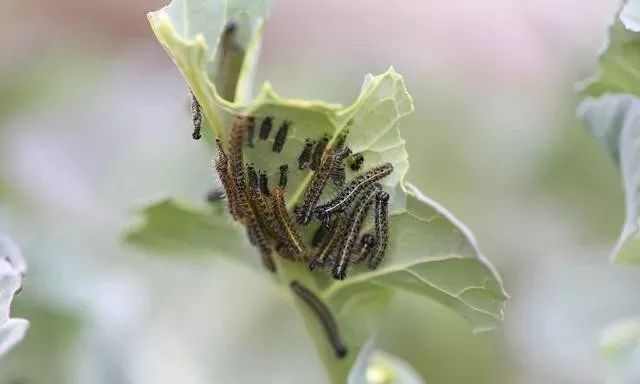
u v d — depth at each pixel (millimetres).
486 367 527
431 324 522
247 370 545
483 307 290
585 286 524
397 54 640
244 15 282
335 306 303
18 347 409
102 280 442
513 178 569
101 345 428
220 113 276
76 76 630
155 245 349
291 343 559
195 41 266
